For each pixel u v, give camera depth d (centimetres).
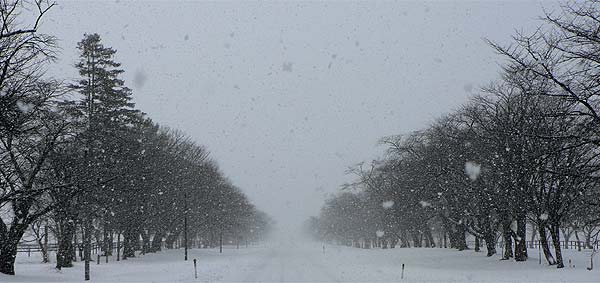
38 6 1909
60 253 3089
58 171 2677
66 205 2753
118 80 4044
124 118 4156
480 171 3341
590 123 1594
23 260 4403
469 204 3769
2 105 1898
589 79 1541
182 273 3044
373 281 2472
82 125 2739
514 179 2862
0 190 2403
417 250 5247
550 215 2803
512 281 2292
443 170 3712
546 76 1631
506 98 2933
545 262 3206
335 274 2941
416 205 4800
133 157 3806
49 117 2231
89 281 2450
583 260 3284
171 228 6012
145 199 4416
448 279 2506
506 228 3503
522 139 2639
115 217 4091
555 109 2114
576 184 2350
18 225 2538
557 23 1600
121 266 3644
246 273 3067
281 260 4706
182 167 5453
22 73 2070
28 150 2361
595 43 1554
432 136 4138
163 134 5256
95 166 2908
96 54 3841
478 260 3653
